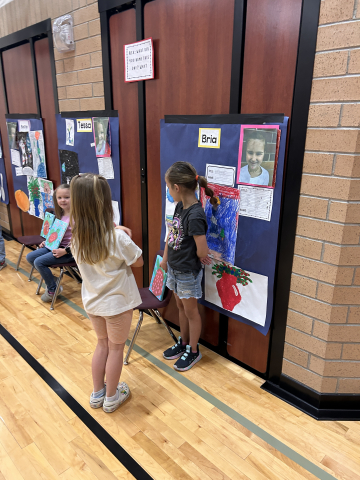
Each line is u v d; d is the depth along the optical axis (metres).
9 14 3.52
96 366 1.85
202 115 2.02
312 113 1.60
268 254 1.89
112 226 1.59
